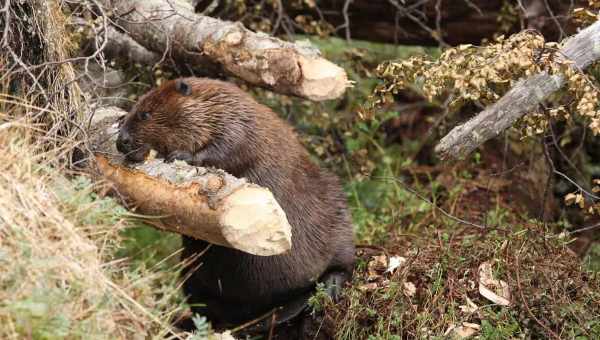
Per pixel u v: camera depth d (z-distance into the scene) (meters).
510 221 9.97
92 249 5.67
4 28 6.80
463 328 7.27
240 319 8.31
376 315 7.59
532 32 7.15
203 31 8.15
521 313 7.28
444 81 7.14
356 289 7.90
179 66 9.14
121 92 9.15
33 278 5.29
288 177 7.77
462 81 6.89
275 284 7.96
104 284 5.54
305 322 8.03
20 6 6.87
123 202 6.73
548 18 9.73
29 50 6.96
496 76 6.87
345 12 10.23
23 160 6.04
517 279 7.39
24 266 5.31
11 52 6.52
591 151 11.12
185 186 6.59
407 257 8.20
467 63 7.04
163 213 6.76
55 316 5.14
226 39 7.98
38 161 6.64
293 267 7.89
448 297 7.52
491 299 7.52
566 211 10.60
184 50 8.32
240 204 6.28
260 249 6.35
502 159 11.07
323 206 8.12
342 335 7.49
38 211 5.75
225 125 7.57
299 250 7.88
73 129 7.12
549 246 8.02
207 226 6.48
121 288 5.70
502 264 7.82
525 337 7.05
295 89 7.88
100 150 7.52
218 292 8.11
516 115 7.11
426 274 7.88
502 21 10.07
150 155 7.68
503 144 11.05
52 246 5.52
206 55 8.16
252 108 7.70
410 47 12.06
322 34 10.30
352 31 10.88
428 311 7.44
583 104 6.80
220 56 8.05
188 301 8.26
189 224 6.63
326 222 8.12
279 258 7.82
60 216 5.74
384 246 9.14
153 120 7.53
